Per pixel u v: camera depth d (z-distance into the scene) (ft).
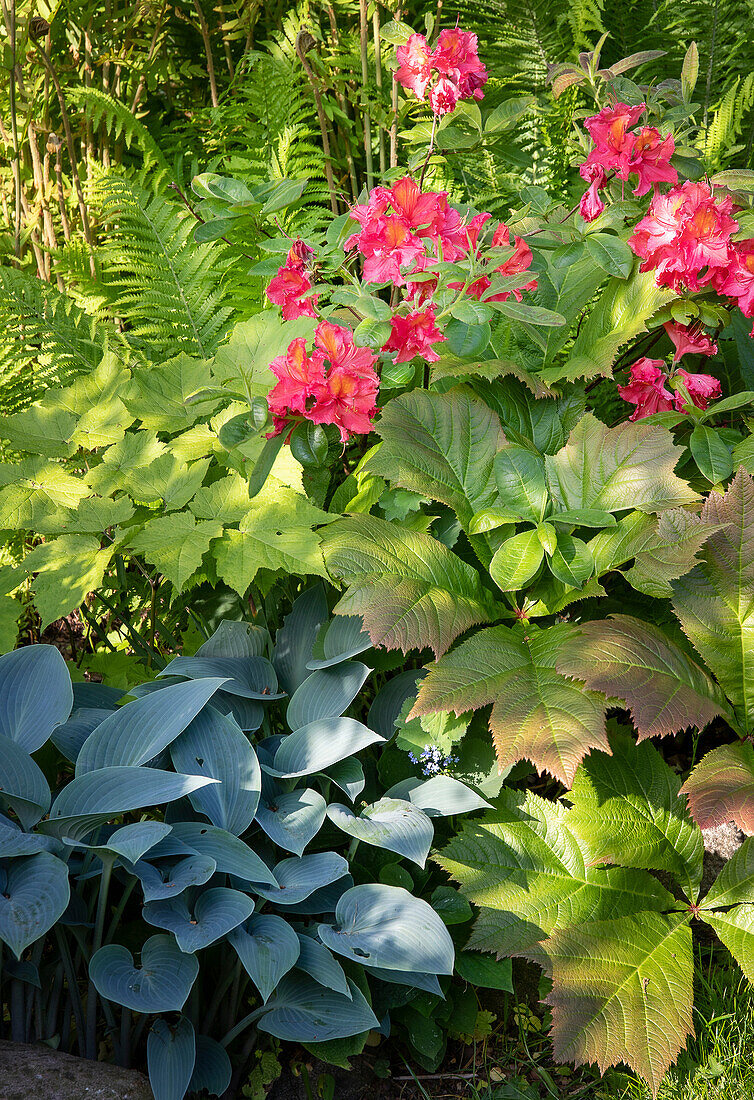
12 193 10.95
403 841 5.87
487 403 7.90
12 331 9.32
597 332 8.04
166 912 5.39
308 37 9.40
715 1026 6.39
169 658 8.55
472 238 7.11
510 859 6.50
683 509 6.52
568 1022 5.73
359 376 6.71
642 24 11.98
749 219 7.86
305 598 7.42
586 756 6.78
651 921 6.45
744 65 11.64
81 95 9.93
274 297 7.44
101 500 7.24
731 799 5.93
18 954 4.62
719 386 7.98
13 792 5.43
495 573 6.64
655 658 6.20
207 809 5.85
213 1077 5.59
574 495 7.05
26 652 6.21
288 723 6.67
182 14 11.67
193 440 7.82
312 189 10.37
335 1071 6.14
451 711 6.33
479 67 8.04
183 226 9.82
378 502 7.77
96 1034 5.84
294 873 5.82
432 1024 6.28
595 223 7.49
